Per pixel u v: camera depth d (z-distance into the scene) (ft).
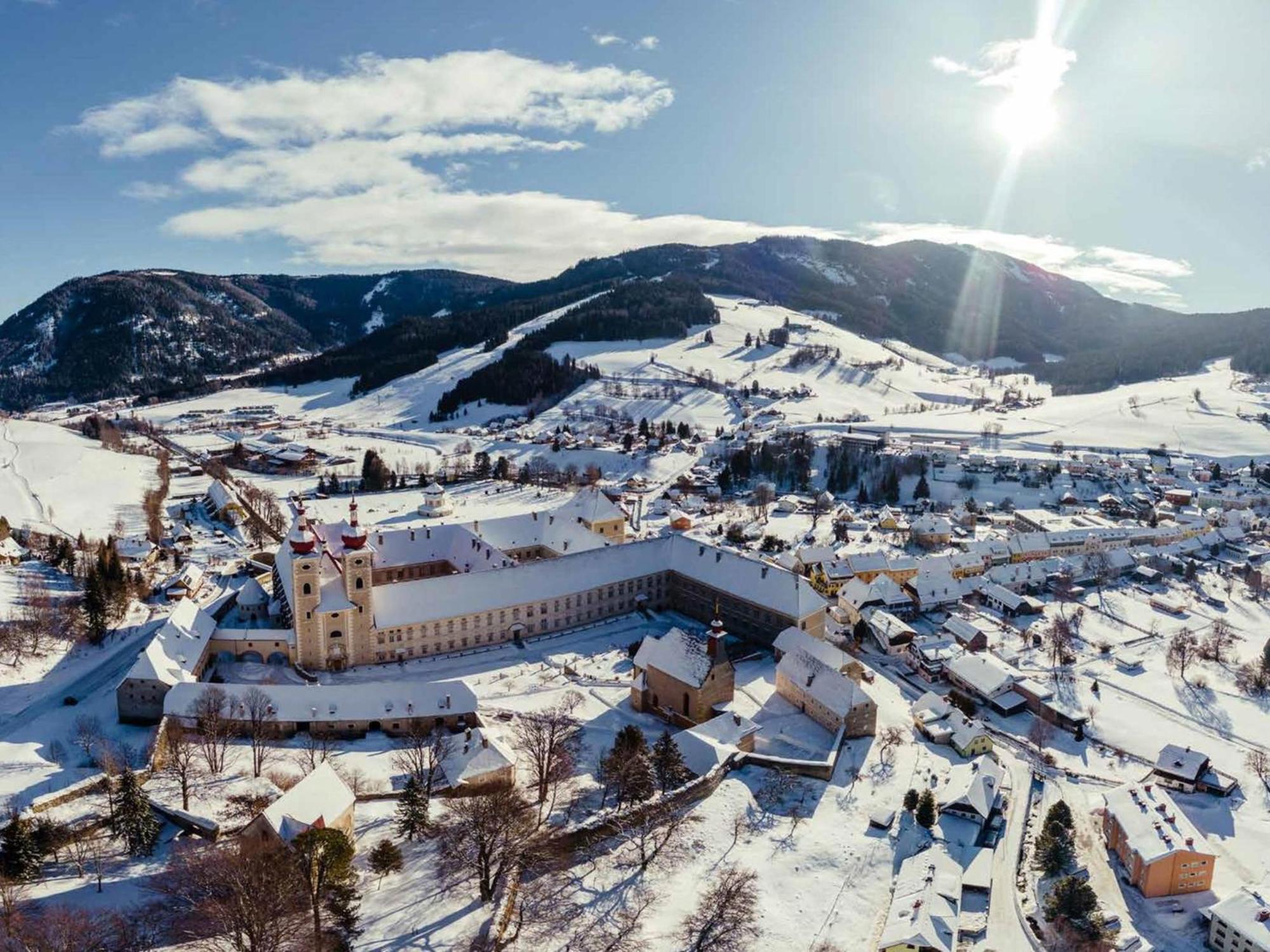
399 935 287.07
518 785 397.80
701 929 306.96
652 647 502.79
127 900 296.92
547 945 290.97
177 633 499.10
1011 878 386.93
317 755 416.05
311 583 534.37
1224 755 508.94
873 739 488.44
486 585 594.65
